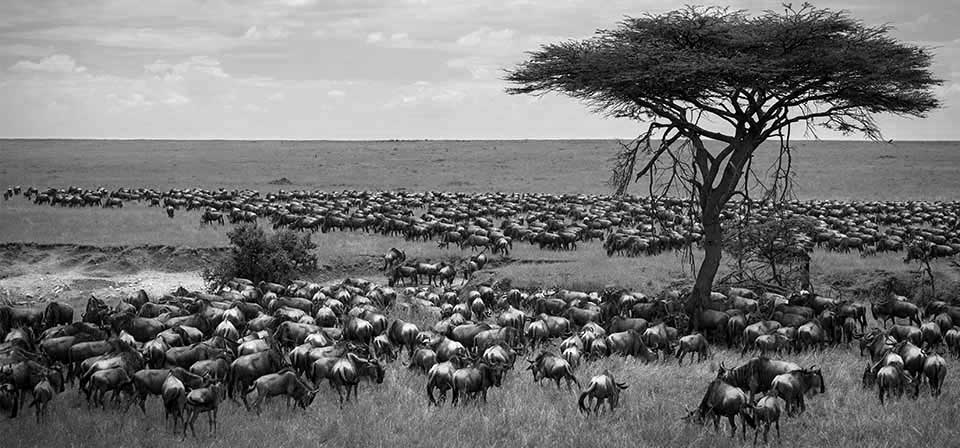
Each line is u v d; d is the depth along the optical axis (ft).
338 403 55.98
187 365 60.29
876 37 77.97
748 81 75.46
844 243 126.82
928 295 99.04
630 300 85.51
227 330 68.44
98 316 77.71
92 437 48.06
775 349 68.49
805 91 80.38
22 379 53.57
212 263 122.11
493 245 128.26
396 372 63.67
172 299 84.17
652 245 124.47
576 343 66.54
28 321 77.51
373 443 48.06
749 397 57.16
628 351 67.92
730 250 98.27
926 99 80.43
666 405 55.57
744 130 82.69
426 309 87.35
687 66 74.02
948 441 48.62
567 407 55.06
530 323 75.20
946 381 62.08
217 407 52.11
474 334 70.08
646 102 81.82
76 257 126.62
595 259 120.16
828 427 51.03
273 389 53.26
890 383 56.44
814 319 73.00
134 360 57.21
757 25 79.05
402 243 136.77
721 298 84.79
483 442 48.73
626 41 81.30
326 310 76.64
